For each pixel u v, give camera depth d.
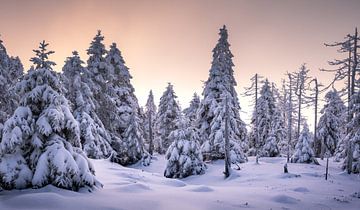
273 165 32.03
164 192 15.98
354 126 24.11
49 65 14.81
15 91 14.05
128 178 19.78
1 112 14.97
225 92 34.66
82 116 28.98
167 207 12.61
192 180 27.94
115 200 12.84
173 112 51.19
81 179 13.66
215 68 35.91
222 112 33.62
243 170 29.14
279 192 18.12
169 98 51.69
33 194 11.81
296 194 17.86
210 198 15.34
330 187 20.67
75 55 30.27
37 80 14.11
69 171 13.06
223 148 32.84
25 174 12.91
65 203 11.49
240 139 38.25
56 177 12.83
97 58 35.03
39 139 13.42
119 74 39.03
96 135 29.62
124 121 36.81
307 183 21.94
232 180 25.67
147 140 55.69
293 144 48.22
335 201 16.47
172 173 29.59
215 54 36.56
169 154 30.14
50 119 13.60
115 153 31.84
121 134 37.06
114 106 34.88
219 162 33.38
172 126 50.78
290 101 44.03
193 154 29.91
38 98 13.97
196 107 51.50
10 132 12.94
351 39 25.33
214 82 35.91
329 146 47.31
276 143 45.28
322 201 16.28
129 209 11.78
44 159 12.98
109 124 34.69
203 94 36.91
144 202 12.90
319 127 48.53
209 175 28.53
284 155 52.16
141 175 22.48
